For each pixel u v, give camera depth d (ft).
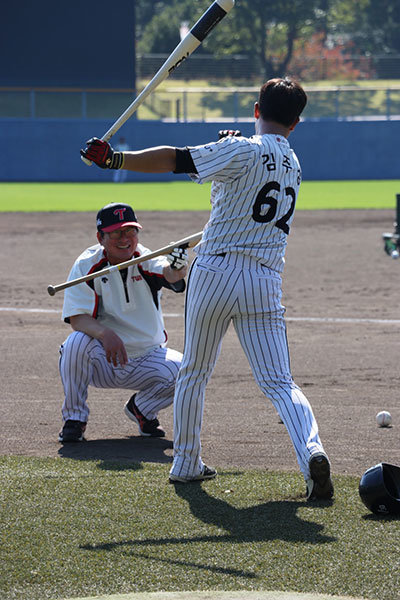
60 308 117.08
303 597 33.76
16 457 55.31
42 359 87.56
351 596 34.24
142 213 245.24
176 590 34.86
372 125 432.25
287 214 46.24
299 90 46.29
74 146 425.69
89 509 44.83
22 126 422.00
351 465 54.29
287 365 47.44
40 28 449.06
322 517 43.57
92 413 69.00
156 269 59.47
